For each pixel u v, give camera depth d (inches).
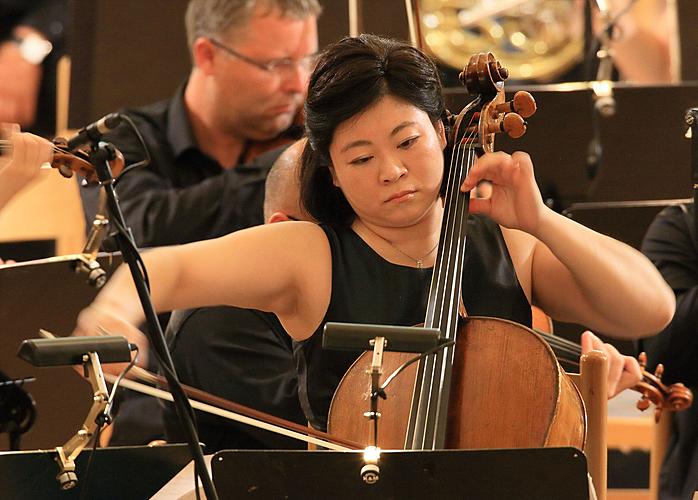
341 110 309.7
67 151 289.9
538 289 348.8
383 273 332.8
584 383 327.9
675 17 645.9
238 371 430.6
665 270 520.4
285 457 237.8
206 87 578.2
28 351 239.1
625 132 527.2
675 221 524.4
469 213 325.4
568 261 325.7
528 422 286.0
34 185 629.6
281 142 590.6
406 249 334.6
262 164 551.8
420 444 277.0
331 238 336.8
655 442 507.2
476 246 338.3
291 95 577.3
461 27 756.0
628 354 510.9
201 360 434.0
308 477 238.4
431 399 287.9
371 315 330.0
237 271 326.3
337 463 237.5
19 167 290.0
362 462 237.0
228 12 566.6
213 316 438.3
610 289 328.8
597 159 520.7
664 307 339.6
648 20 696.4
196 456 247.6
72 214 629.6
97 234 327.3
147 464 293.3
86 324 296.5
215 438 435.5
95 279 324.2
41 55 673.6
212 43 573.0
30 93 669.9
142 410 498.3
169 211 546.9
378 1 608.1
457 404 295.1
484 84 345.4
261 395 427.5
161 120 589.9
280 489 239.3
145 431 494.0
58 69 673.6
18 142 291.0
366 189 313.6
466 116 340.8
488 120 334.6
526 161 318.7
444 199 329.1
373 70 309.6
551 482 236.4
